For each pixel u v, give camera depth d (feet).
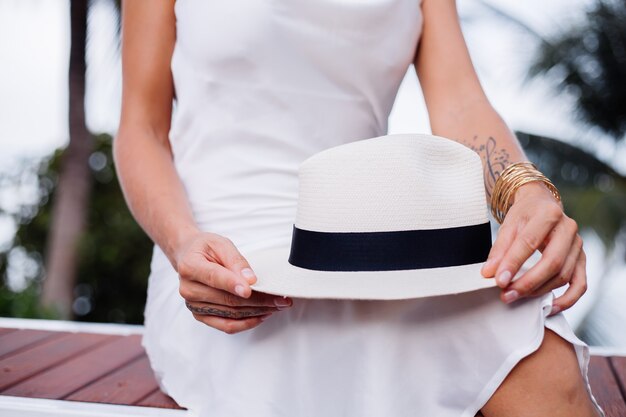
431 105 4.91
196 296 3.47
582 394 3.36
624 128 35.65
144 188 4.31
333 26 4.42
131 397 5.21
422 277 3.37
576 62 34.45
